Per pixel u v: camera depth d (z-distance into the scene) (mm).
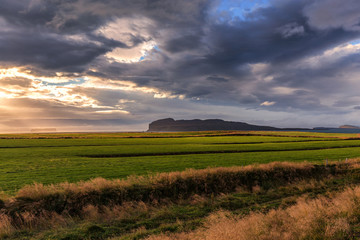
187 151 53031
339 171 24219
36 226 11258
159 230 10539
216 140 92562
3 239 9859
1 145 68625
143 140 93000
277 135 125562
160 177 17703
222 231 8172
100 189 15000
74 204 13625
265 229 8258
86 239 9914
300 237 7285
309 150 54812
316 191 17453
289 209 11805
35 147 63531
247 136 121062
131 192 15344
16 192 17953
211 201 15203
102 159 39656
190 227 10695
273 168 22328
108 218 12383
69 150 55156
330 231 7363
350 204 10547
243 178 19969
